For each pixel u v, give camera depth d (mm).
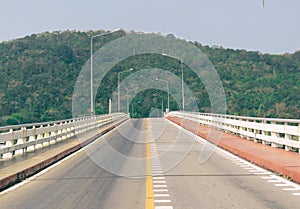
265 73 84625
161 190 12227
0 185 12844
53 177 15344
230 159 19719
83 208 10156
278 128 20609
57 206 10469
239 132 29203
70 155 22781
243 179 13977
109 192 12188
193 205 10156
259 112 58219
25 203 10938
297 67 88000
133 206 10188
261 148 21297
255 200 10625
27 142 21453
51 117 57844
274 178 14078
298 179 13117
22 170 15031
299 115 53469
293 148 19906
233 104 68938
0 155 18484
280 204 10133
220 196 11203
